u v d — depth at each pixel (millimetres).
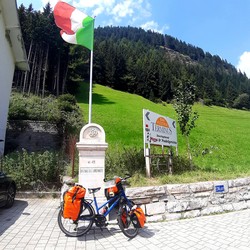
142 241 5379
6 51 15242
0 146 14578
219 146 23859
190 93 12336
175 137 11781
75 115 23469
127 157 10688
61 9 9539
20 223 6531
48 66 45156
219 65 181000
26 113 20516
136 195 6867
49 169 10547
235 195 8352
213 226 6355
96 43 85000
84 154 6953
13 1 13953
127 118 32281
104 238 5543
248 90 98812
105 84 71062
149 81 72875
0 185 7430
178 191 7375
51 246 5082
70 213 5305
